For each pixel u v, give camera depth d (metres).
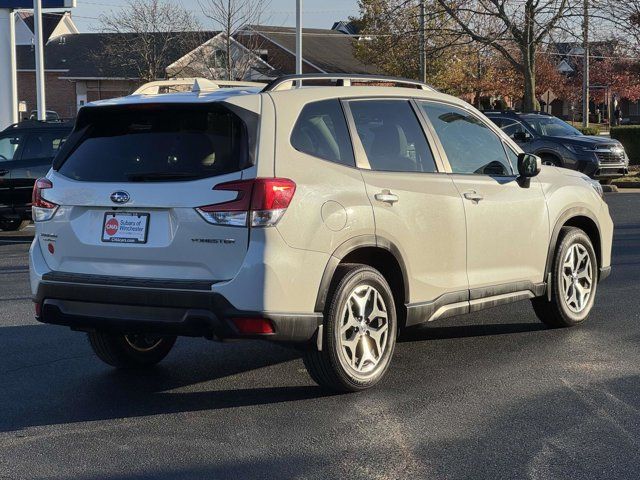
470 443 5.18
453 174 6.85
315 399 6.06
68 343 7.79
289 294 5.55
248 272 5.44
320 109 6.08
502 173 7.39
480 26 32.22
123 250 5.73
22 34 63.06
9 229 17.69
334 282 5.88
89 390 6.36
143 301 5.61
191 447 5.17
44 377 6.71
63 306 5.94
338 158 6.05
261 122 5.65
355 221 5.93
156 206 5.62
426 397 6.08
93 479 4.71
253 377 6.66
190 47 48.03
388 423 5.54
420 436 5.30
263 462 4.92
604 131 58.56
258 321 5.47
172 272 5.62
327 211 5.76
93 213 5.88
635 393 6.12
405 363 6.98
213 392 6.27
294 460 4.94
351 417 5.67
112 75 54.38
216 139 5.66
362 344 6.11
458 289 6.80
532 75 29.56
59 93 58.41
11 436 5.39
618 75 62.59
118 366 6.85
